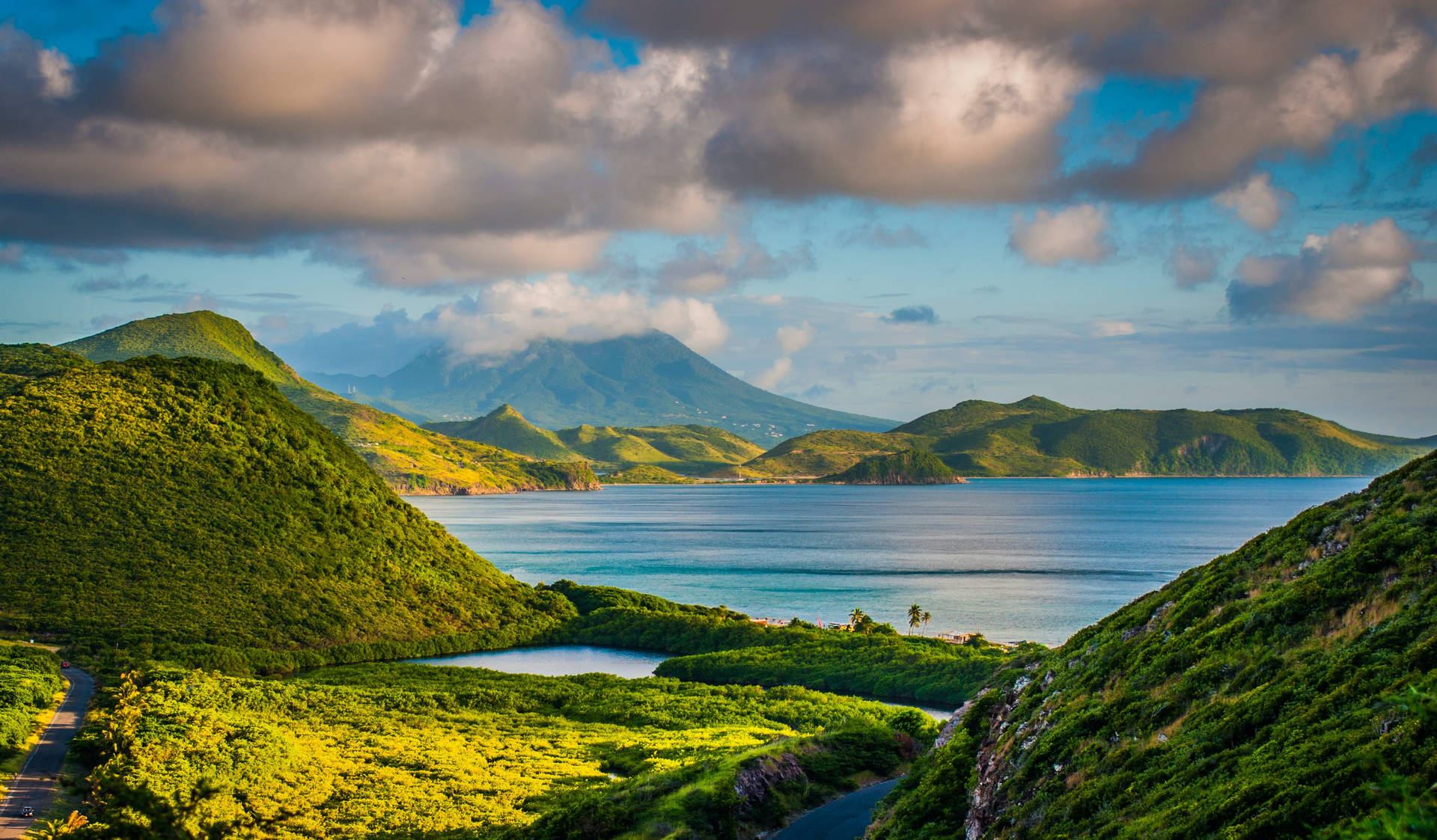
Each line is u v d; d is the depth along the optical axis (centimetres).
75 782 6219
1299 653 3472
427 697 10344
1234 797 2748
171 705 8275
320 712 9562
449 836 5947
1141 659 4294
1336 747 2684
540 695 10794
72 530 13075
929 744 7756
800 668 11981
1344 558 3812
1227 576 4456
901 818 4878
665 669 12706
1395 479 4281
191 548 13488
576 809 5972
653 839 5609
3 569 12062
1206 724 3416
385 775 7344
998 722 5134
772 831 5931
